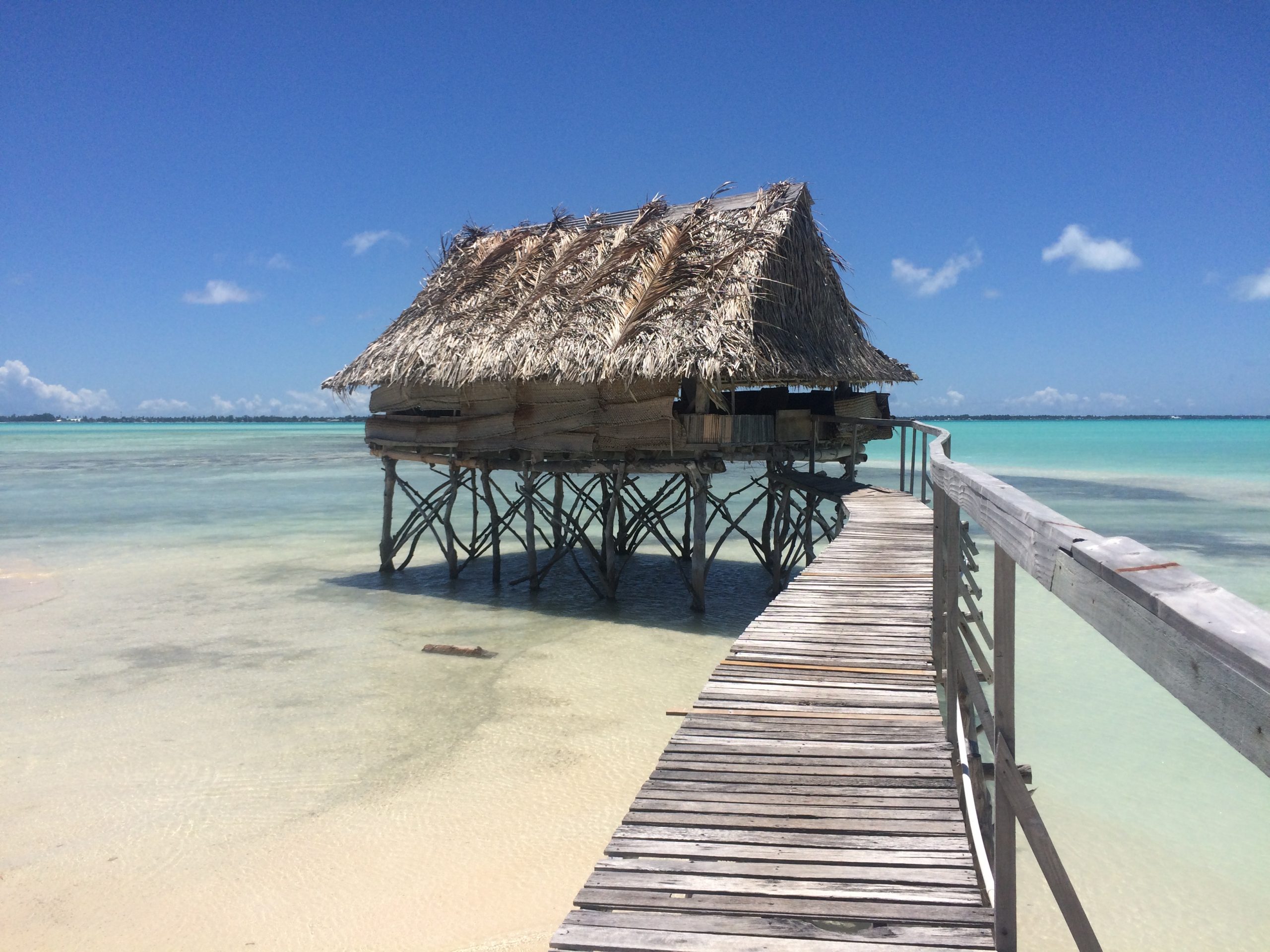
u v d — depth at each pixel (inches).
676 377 488.1
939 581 244.5
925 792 165.2
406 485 706.2
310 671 433.7
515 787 301.0
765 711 208.4
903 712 206.4
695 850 144.4
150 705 386.0
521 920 224.4
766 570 698.2
